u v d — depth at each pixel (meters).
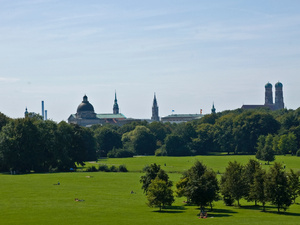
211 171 101.88
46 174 170.88
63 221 86.00
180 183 108.44
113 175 166.38
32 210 96.69
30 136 183.50
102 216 91.00
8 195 116.44
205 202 96.69
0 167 187.38
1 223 84.38
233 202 110.38
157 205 104.12
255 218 89.62
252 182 106.50
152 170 110.88
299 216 92.19
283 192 96.62
